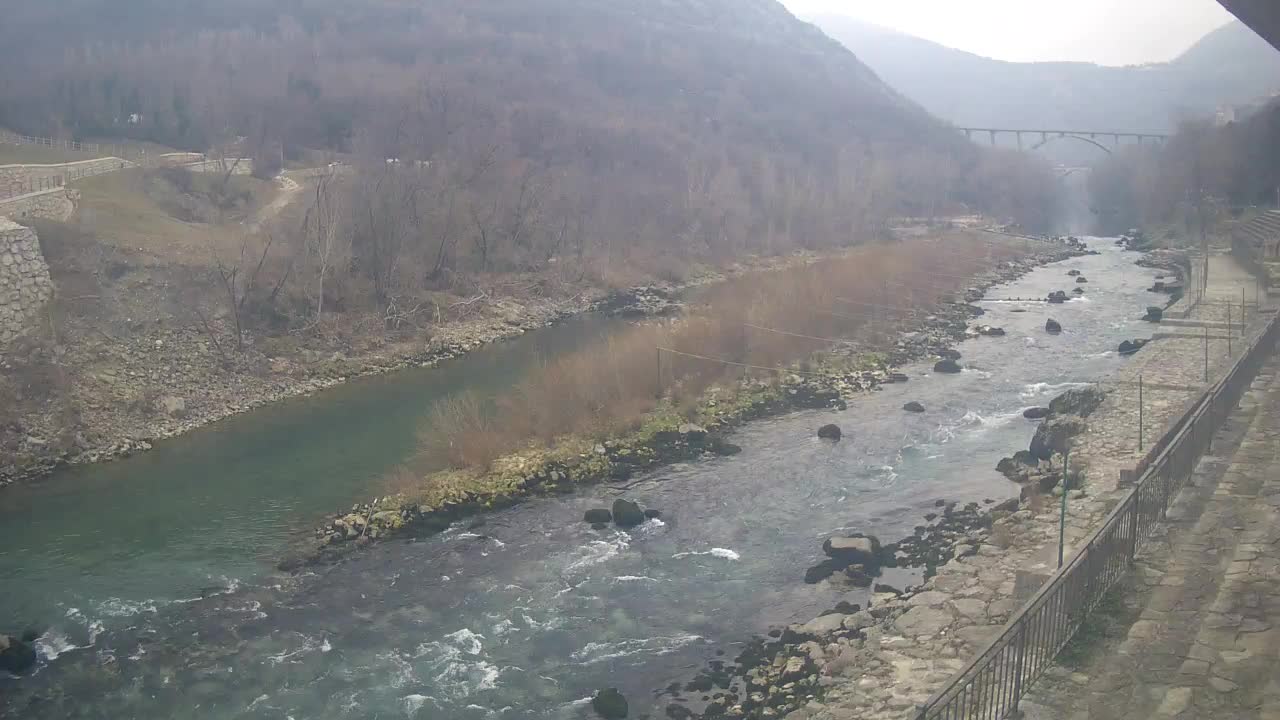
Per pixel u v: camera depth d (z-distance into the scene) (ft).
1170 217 404.16
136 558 104.32
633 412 143.64
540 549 103.71
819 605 87.25
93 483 128.16
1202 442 82.48
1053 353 188.55
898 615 78.33
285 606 92.79
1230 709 44.96
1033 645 51.72
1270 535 64.80
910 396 159.33
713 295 251.39
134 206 223.30
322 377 180.75
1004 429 138.00
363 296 212.64
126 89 376.27
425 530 109.70
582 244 293.43
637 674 78.23
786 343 181.88
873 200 422.00
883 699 64.54
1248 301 193.67
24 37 532.73
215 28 581.53
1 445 134.62
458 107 371.56
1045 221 564.71
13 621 90.68
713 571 96.43
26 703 77.41
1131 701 47.91
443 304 226.79
